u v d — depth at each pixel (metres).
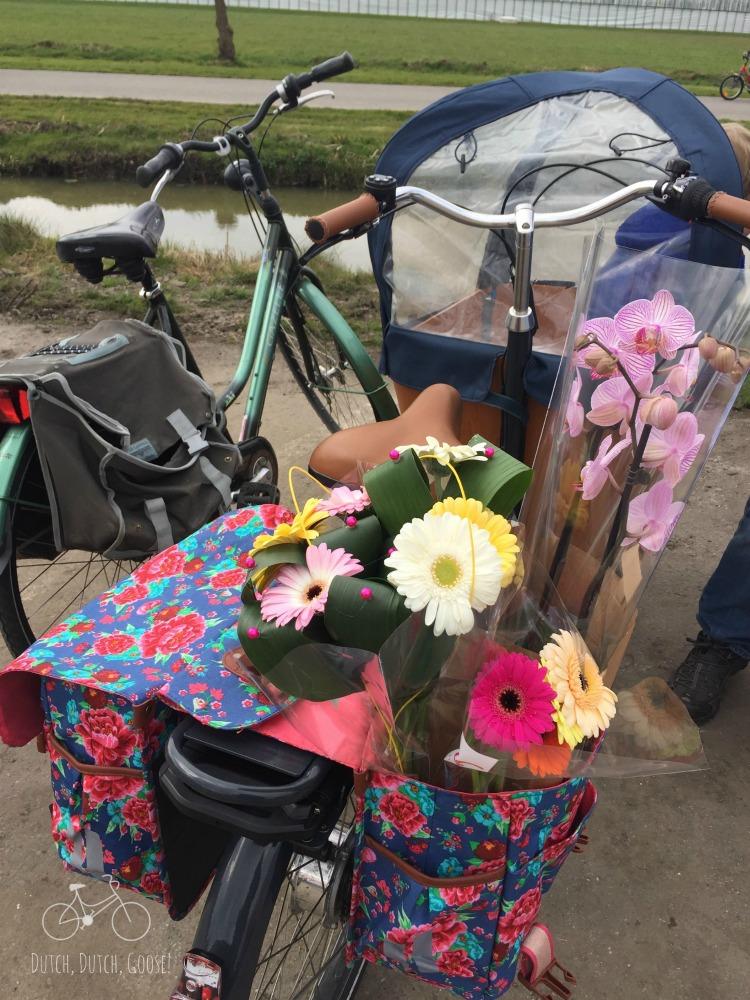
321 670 0.88
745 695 2.41
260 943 1.02
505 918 0.98
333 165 13.01
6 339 4.92
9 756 2.17
